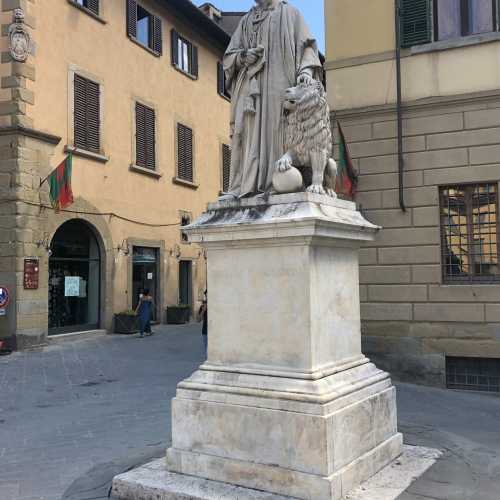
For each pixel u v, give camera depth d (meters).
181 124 22.98
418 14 10.16
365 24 10.62
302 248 4.36
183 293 23.58
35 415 7.95
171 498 4.21
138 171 20.09
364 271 10.33
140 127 20.30
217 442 4.46
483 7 9.86
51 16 16.11
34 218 15.12
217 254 4.79
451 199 10.03
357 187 10.47
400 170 10.10
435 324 9.84
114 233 18.77
